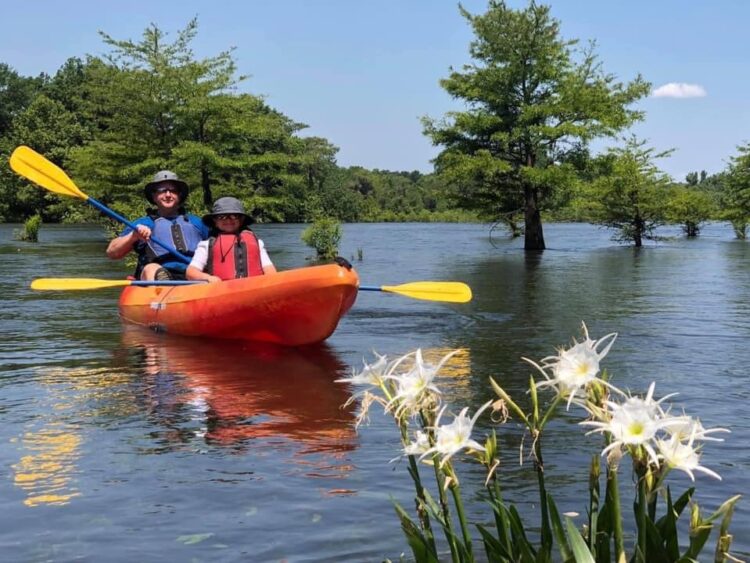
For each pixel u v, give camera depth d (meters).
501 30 23.61
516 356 5.77
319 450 3.44
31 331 7.19
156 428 3.85
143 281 6.98
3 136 68.19
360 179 92.50
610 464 1.41
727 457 3.24
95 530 2.58
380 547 2.40
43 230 40.75
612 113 22.80
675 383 4.77
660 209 28.16
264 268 7.29
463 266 16.75
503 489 2.91
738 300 9.69
